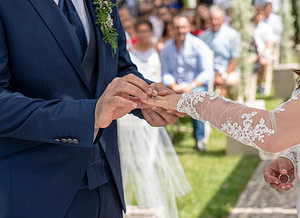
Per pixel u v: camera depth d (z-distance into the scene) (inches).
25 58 69.2
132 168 147.6
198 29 336.5
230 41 282.4
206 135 262.5
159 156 151.9
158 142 151.9
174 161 156.6
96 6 77.5
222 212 171.0
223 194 188.1
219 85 290.5
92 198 76.2
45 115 67.2
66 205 71.9
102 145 78.2
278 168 86.7
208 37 287.4
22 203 70.4
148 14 388.2
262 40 354.0
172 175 153.6
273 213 168.6
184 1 494.9
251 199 182.1
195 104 76.4
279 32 426.3
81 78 72.9
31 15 68.9
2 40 68.0
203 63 239.6
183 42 240.8
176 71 244.2
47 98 71.3
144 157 147.8
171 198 149.9
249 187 194.9
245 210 172.1
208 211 172.1
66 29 71.5
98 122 69.5
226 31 283.0
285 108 68.7
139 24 239.1
